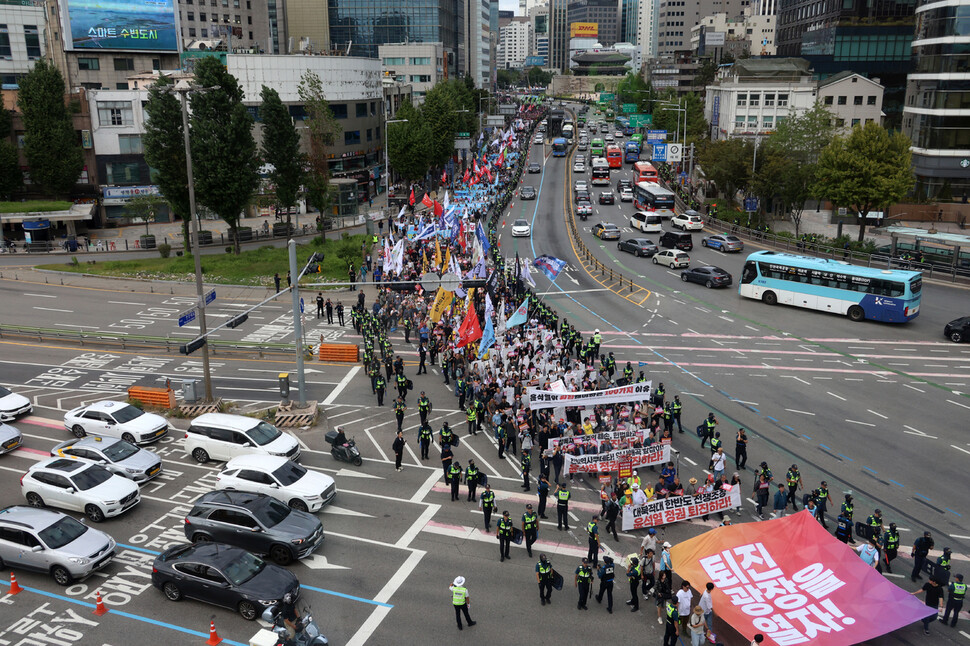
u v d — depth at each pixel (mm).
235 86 69438
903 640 20422
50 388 40844
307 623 19594
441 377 42438
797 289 53719
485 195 92125
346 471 30906
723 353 44719
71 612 21688
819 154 76562
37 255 75750
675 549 23062
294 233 85312
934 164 87312
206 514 25016
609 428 32344
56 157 84750
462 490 29281
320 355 46094
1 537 23625
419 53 154875
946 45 84250
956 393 38125
